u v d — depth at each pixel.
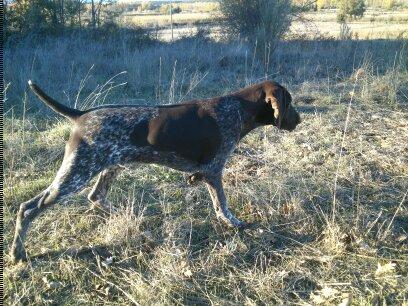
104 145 1.30
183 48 4.16
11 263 1.34
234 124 1.44
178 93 3.06
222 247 1.41
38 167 1.95
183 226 1.52
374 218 1.54
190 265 1.33
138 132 1.33
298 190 1.66
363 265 1.32
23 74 3.22
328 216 1.55
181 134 1.36
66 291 1.26
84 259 1.37
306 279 1.28
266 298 1.21
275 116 1.44
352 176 1.80
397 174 1.84
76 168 1.29
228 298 1.22
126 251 1.38
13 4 4.77
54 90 3.12
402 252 1.37
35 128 2.44
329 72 3.63
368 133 2.26
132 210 1.48
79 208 1.61
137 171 1.88
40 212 1.32
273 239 1.45
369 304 1.16
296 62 3.87
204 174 1.45
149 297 1.20
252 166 1.94
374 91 2.96
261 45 3.91
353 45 4.12
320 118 2.39
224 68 3.84
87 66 3.73
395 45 4.04
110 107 1.35
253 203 1.64
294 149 2.09
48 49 4.24
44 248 1.41
